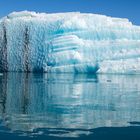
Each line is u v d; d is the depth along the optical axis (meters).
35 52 56.56
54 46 55.38
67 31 56.59
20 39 58.38
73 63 53.47
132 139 8.70
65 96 19.12
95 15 60.12
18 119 11.31
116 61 53.59
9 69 56.84
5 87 23.95
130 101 16.98
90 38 56.75
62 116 12.12
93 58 54.34
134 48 55.78
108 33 57.56
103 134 9.20
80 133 9.28
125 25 59.66
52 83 29.44
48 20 59.28
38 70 55.28
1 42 58.59
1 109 13.59
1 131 9.34
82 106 14.93
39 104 15.43
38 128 9.84
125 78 41.50
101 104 15.72
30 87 24.52
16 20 60.56
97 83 30.78
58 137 8.75
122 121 11.24
